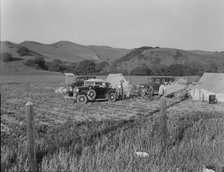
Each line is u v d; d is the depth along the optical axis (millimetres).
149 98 23594
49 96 24109
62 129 9750
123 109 16938
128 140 7508
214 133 9000
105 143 7141
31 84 41781
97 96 20906
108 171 5473
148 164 5918
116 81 26828
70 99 21234
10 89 31172
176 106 19312
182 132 9047
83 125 10602
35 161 5254
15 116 12867
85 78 29250
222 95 22266
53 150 6562
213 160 6715
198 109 17797
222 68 72312
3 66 79250
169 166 6016
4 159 5773
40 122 11859
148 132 8430
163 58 107312
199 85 23953
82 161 5688
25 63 90188
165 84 26797
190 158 6746
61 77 70688
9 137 8117
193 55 112375
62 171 5277
